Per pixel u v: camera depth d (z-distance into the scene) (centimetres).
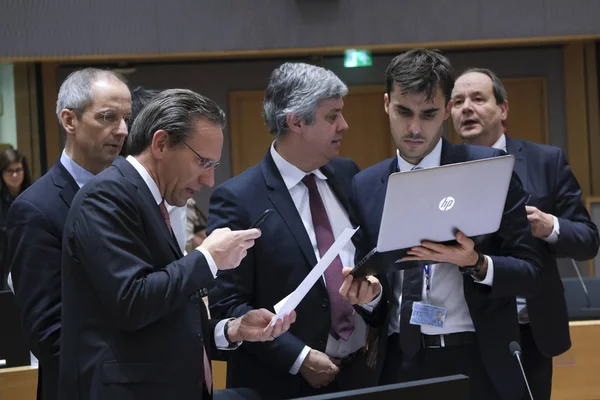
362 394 158
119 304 186
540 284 232
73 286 197
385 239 207
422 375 232
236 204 249
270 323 216
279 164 257
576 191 300
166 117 201
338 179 267
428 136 234
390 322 241
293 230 247
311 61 648
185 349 199
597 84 645
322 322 246
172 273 192
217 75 652
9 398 290
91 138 248
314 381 238
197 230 487
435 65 231
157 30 532
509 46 653
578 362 333
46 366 227
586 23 548
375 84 658
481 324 228
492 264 220
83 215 194
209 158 204
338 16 541
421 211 205
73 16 529
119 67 629
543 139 672
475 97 311
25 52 528
